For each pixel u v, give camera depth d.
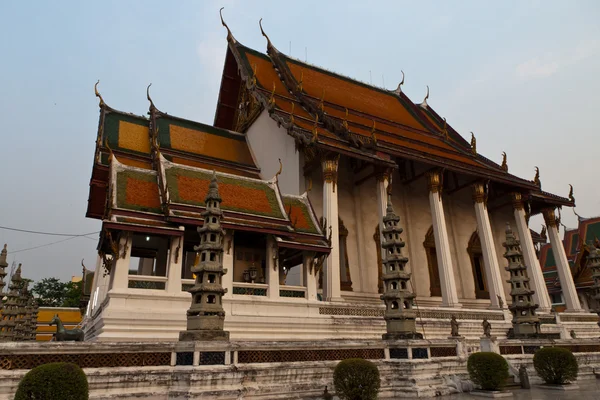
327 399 9.51
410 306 12.23
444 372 11.81
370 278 25.83
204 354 8.65
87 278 36.38
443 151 30.84
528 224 32.62
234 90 34.16
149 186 15.44
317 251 16.66
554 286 44.28
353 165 27.88
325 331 16.03
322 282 21.52
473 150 33.38
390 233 12.95
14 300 18.05
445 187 32.31
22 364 7.50
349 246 25.98
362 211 27.09
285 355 9.87
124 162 23.08
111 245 13.34
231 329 14.31
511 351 14.36
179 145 27.03
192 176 16.36
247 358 9.36
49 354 7.71
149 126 27.00
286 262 19.02
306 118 26.61
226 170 27.05
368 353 11.09
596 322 26.69
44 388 6.23
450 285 24.47
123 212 13.73
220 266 9.68
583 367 15.20
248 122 31.05
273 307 15.41
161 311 13.36
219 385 8.49
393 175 30.02
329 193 22.17
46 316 40.41
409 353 11.17
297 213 17.94
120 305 13.03
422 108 41.53
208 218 10.33
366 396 9.01
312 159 24.25
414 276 28.27
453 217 32.25
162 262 18.48
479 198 29.34
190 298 13.98
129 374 8.08
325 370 10.12
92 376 7.75
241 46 33.09
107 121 25.62
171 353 8.70
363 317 17.09
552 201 33.16
